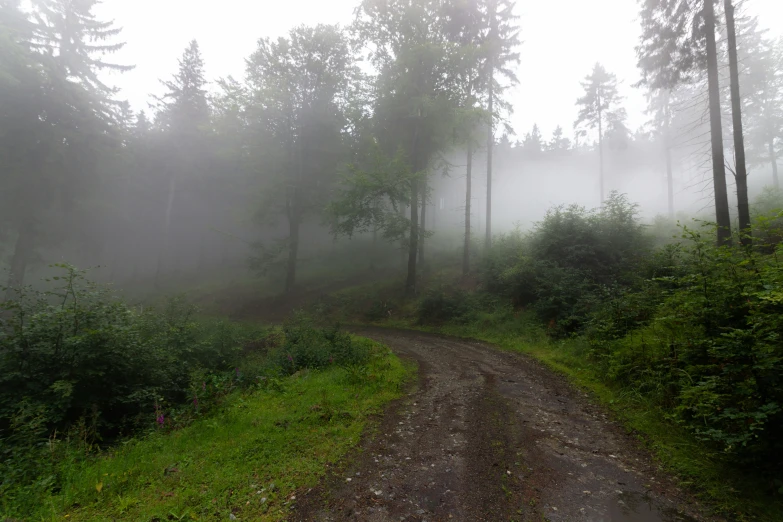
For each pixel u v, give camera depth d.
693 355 5.57
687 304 5.86
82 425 5.84
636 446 5.10
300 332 12.41
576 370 8.89
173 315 12.42
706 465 4.32
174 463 4.75
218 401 6.83
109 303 8.06
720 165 11.46
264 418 6.16
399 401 7.27
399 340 15.21
